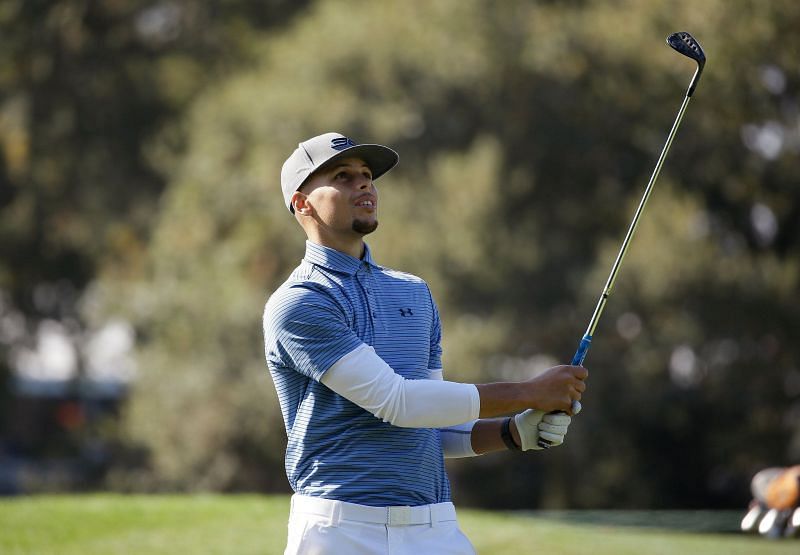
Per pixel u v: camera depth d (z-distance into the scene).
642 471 70.12
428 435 13.39
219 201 74.56
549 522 33.88
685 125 71.56
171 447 70.56
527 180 74.31
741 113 70.19
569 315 70.00
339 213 13.44
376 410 12.71
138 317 76.69
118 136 96.25
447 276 67.88
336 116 72.25
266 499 36.12
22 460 99.81
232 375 70.19
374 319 13.31
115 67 95.62
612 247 68.19
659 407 67.50
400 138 73.38
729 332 67.12
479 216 68.94
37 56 93.75
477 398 12.80
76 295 99.00
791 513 17.03
